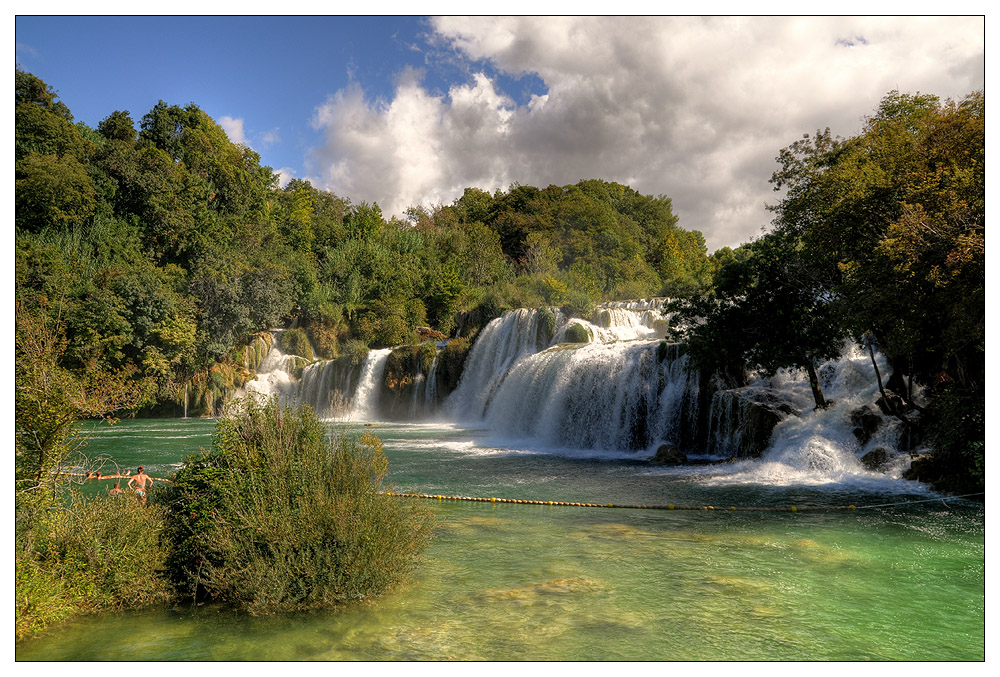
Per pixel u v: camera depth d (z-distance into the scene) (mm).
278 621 7164
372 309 58094
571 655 6273
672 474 20016
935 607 7867
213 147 78125
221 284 51031
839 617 7492
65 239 50688
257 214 69312
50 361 8242
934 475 16656
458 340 47281
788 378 24234
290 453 8469
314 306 55406
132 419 44406
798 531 12461
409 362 46812
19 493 7449
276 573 7543
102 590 7578
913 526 12812
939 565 9922
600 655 6281
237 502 7891
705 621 7309
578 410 29750
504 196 100312
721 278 22328
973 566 9883
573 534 12125
